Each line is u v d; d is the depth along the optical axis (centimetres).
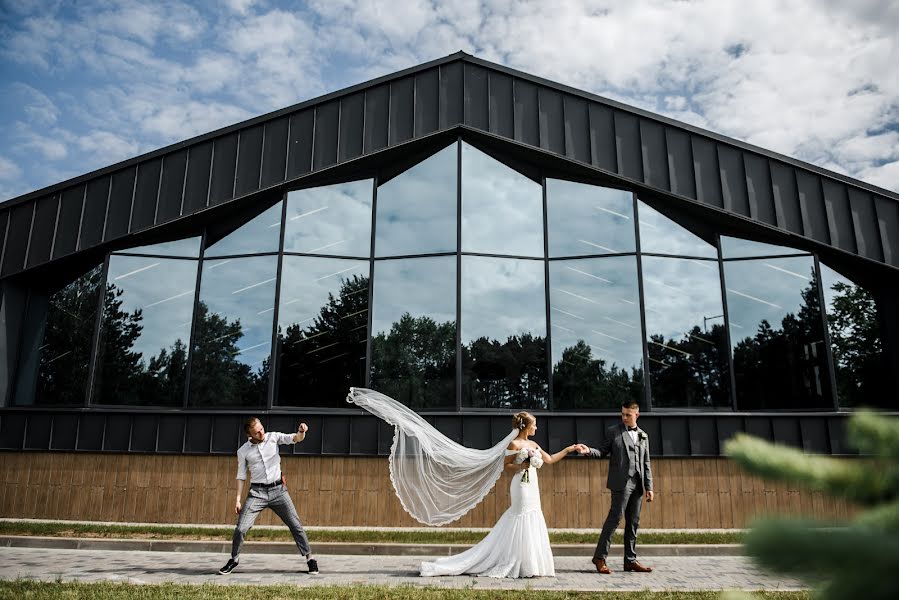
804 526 81
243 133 1473
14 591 674
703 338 1380
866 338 1404
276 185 1438
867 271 1438
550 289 1404
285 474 1312
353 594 686
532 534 855
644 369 1345
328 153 1448
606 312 1382
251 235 1457
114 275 1453
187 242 1478
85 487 1328
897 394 1378
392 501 1291
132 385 1401
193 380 1392
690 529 1257
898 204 1417
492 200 1445
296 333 1392
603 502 1286
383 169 1483
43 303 1477
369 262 1432
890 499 95
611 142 1437
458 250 1398
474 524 1277
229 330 1411
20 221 1466
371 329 1388
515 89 1463
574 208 1446
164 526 1214
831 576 78
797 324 1387
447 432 1312
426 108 1458
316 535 1123
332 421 1330
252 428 893
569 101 1457
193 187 1452
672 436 1309
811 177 1419
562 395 1345
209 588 709
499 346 1366
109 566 909
